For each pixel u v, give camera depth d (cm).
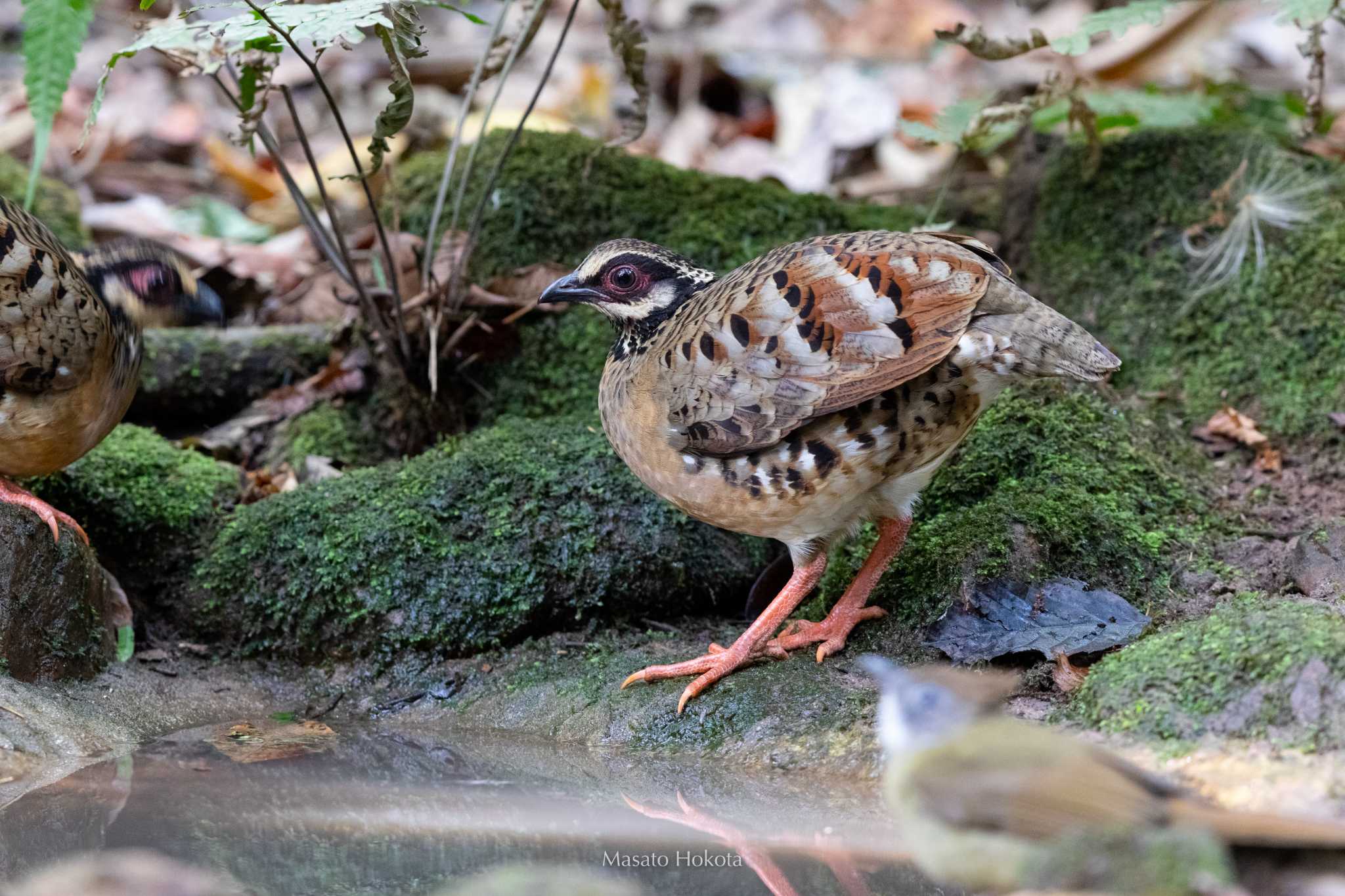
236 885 589
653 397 808
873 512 837
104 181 1555
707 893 591
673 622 975
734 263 1187
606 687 862
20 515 845
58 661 854
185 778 749
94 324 848
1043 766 502
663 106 1788
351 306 1188
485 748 818
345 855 630
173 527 1008
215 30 815
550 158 1205
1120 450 970
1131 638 784
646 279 876
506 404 1145
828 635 857
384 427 1154
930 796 506
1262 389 1070
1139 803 491
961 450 966
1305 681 646
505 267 1164
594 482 964
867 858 632
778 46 1892
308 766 778
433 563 938
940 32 1032
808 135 1622
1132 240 1170
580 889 501
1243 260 1106
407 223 1216
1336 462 1006
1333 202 1095
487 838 654
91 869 530
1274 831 477
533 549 942
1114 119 1184
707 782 744
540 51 1802
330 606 938
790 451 779
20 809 691
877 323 751
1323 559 822
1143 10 1031
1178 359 1117
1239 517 957
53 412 845
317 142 1662
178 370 1170
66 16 779
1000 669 796
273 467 1128
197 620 978
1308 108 1137
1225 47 1728
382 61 1788
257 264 1341
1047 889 483
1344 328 1048
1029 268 1238
